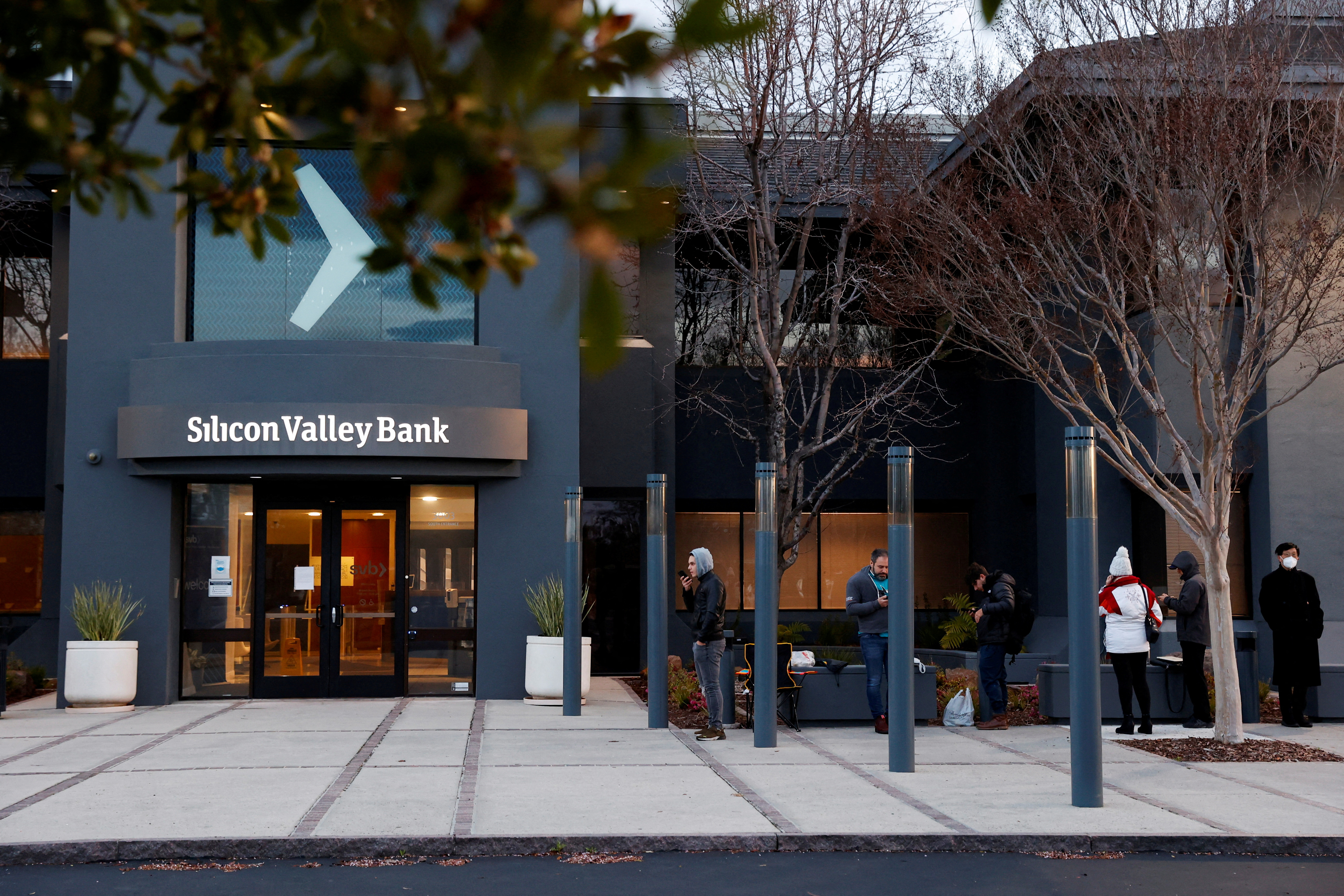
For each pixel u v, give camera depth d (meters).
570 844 7.86
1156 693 13.70
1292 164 12.03
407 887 7.07
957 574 21.78
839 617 21.33
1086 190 12.66
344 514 16.61
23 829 8.06
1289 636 13.40
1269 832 8.10
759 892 6.95
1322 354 15.34
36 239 20.58
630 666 19.70
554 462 16.52
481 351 16.31
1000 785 9.80
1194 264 13.17
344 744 12.05
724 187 18.47
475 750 11.66
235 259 16.44
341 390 15.60
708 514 21.36
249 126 1.50
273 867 7.54
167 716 14.47
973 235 13.46
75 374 15.92
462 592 16.64
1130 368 12.48
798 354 18.09
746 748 11.78
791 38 15.66
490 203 1.10
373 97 1.17
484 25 1.08
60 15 1.36
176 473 15.60
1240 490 17.52
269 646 16.41
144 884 7.14
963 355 21.55
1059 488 18.70
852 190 16.64
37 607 21.16
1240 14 12.21
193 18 1.48
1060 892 6.96
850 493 21.19
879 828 8.15
